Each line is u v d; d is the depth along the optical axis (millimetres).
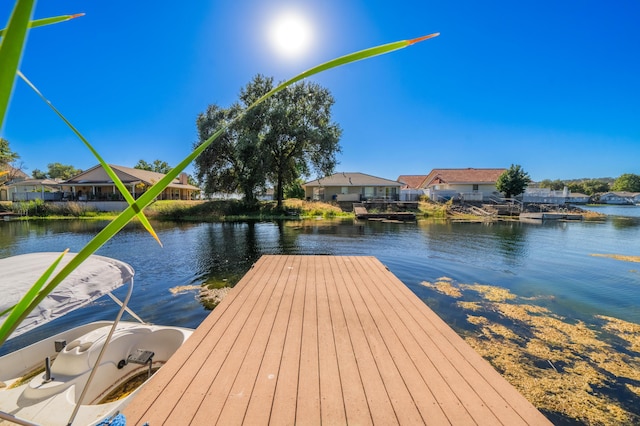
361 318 3234
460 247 10516
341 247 10383
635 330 4309
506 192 29125
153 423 1736
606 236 13617
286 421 1771
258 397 1966
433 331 2926
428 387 2078
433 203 26453
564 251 9992
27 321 1844
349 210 25078
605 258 8969
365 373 2236
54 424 2014
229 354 2482
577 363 3521
